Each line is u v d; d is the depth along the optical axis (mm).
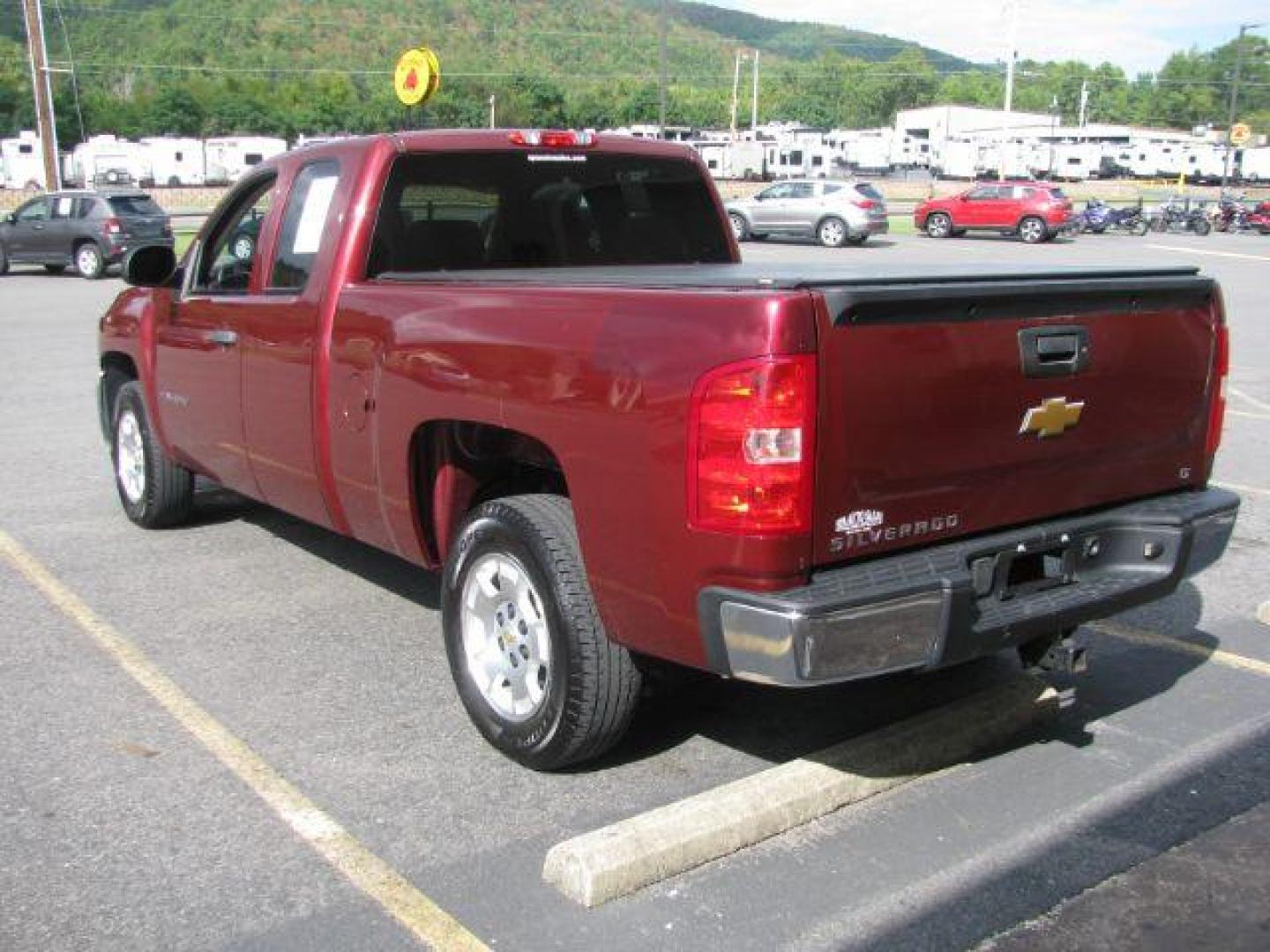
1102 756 4320
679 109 133000
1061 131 84875
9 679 4910
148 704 4684
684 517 3387
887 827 3811
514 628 4129
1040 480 3832
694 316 3379
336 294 4828
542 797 3994
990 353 3600
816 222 33312
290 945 3207
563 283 3928
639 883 3443
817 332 3236
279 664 5094
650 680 3975
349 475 4836
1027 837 3760
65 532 7055
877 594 3301
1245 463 9070
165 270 6160
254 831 3766
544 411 3791
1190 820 3879
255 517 7375
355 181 4910
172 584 6121
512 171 5277
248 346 5402
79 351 14594
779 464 3227
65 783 4059
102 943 3209
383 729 4488
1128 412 4047
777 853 3648
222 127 109000
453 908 3369
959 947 3219
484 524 4105
